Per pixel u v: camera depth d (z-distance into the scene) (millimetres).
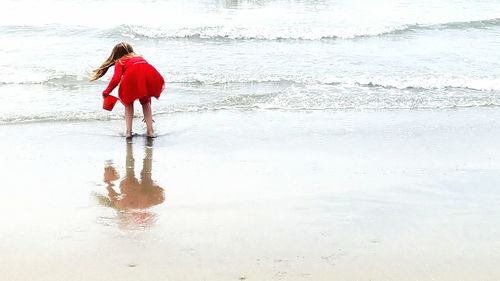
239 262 4340
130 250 4539
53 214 5336
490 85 11867
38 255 4418
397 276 4156
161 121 9312
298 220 5285
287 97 10812
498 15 21438
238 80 11789
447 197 6059
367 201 5867
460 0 25750
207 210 5523
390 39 16953
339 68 13117
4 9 20547
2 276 4059
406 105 10555
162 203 5715
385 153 7828
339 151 7883
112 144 8047
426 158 7621
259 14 21062
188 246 4633
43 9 20875
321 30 17672
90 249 4547
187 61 13531
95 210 5473
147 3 23219
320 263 4348
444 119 9734
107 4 22641
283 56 14344
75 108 9828
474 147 8219
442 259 4469
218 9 22125
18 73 11883
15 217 5227
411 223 5262
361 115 9891
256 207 5629
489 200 5984
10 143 7852
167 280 4020
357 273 4188
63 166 6945
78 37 16016
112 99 8438
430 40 16859
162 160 7332
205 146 8039
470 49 15547
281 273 4160
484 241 4859
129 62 8273
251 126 9109
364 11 22156
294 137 8555
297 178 6629
